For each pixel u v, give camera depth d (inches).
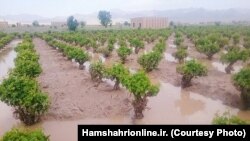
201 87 763.4
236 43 1749.5
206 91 735.7
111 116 572.7
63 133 502.0
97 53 1509.6
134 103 557.3
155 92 544.4
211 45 1206.9
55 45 1643.7
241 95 605.9
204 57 1293.1
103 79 861.8
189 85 776.9
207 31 2578.7
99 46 1622.8
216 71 971.9
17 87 508.1
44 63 1219.2
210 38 1598.2
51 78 904.3
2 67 1221.1
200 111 612.4
